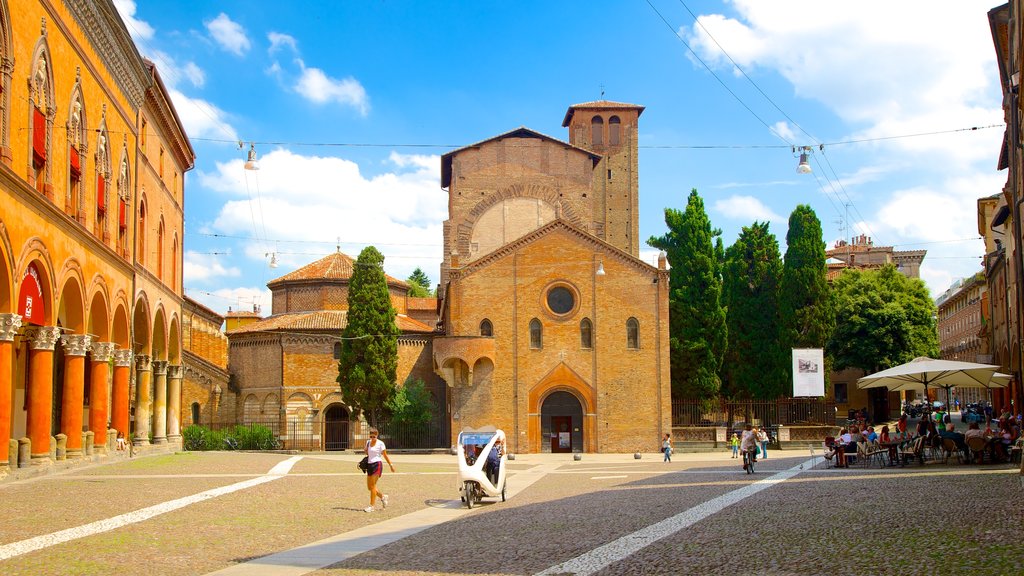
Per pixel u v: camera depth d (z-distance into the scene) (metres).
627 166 85.31
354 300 66.88
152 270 45.53
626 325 63.41
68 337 33.06
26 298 27.20
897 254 129.75
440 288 77.81
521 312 63.22
